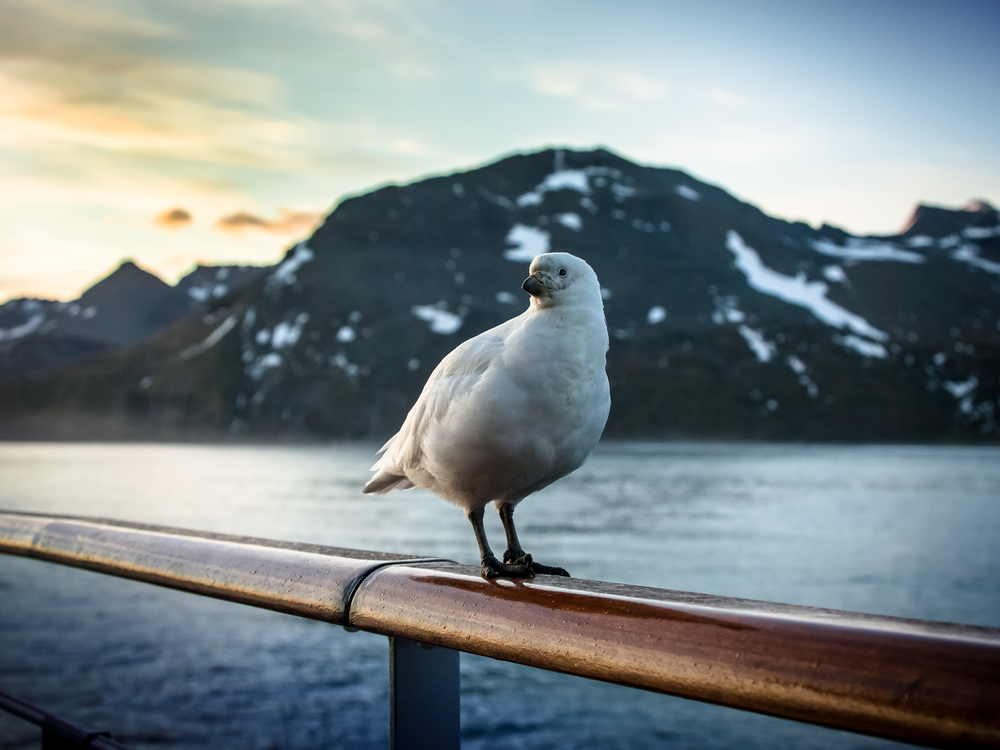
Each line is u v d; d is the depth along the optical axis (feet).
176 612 83.30
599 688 57.93
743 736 48.80
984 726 3.45
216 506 261.85
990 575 124.67
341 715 49.98
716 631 4.52
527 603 5.43
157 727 47.75
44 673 59.72
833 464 479.00
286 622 78.02
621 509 248.11
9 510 10.28
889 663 3.83
